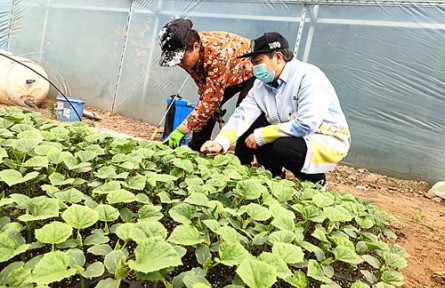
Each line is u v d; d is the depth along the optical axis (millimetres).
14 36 8461
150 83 7812
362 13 5406
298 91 2889
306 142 2896
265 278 994
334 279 1533
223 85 3174
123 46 8148
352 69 5496
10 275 961
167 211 1823
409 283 1757
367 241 1771
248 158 3674
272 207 1707
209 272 1382
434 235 2557
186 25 2885
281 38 2783
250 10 6453
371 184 4738
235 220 1699
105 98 8484
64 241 1222
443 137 4914
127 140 2740
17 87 7066
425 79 5004
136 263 960
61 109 6301
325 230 1798
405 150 5172
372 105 5371
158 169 2330
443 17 4848
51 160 1883
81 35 8508
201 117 3227
